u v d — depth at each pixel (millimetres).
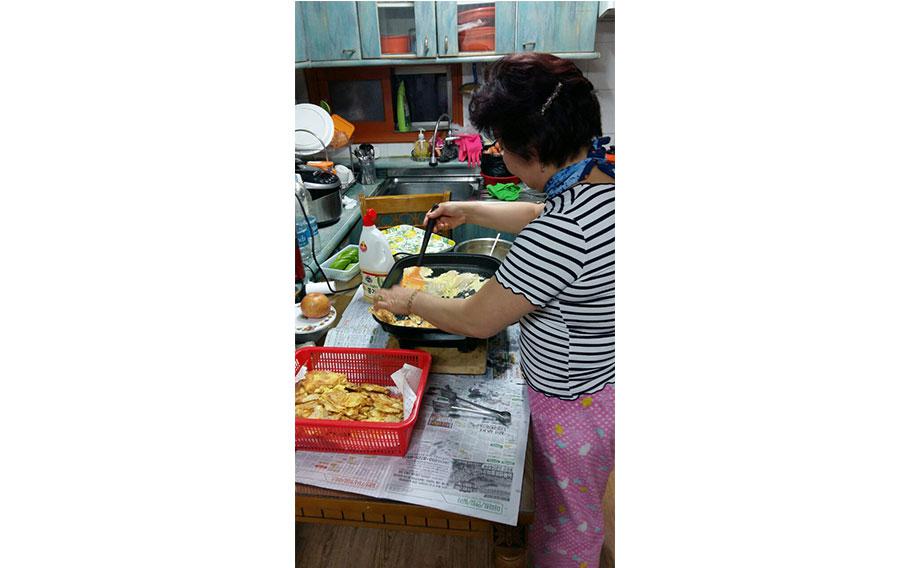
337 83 3053
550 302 997
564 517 1204
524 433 1048
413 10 2586
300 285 1564
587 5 2525
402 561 1755
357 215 2299
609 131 3141
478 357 1254
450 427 1063
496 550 923
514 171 1044
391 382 1231
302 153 2529
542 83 885
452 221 1486
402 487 925
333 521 954
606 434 1096
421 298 1097
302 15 2549
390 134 3182
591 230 887
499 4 2539
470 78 3057
